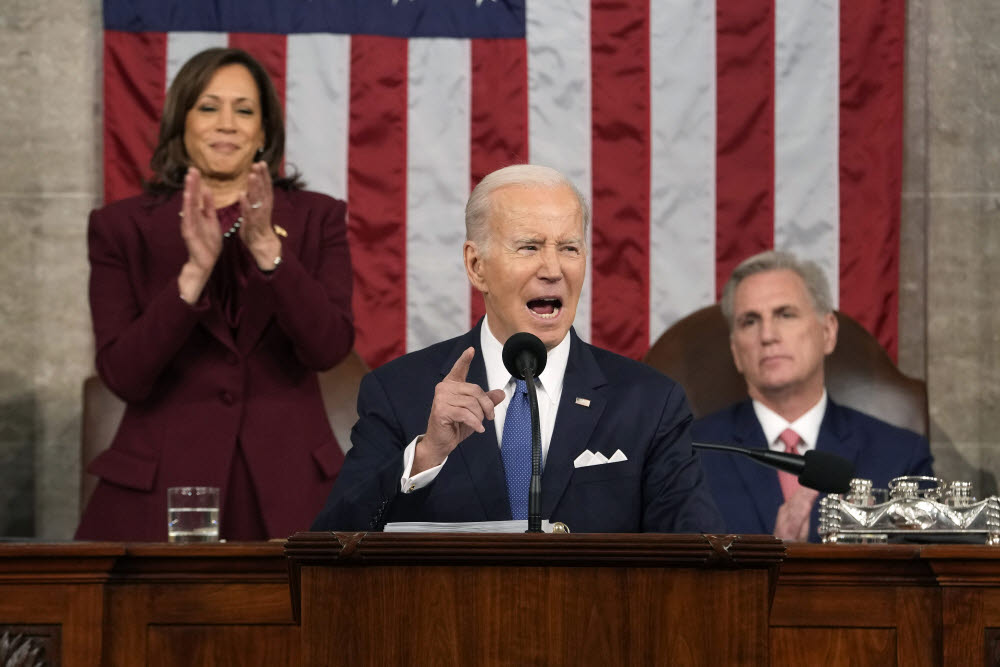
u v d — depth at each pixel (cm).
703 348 1650
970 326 2047
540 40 2008
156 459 1300
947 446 2036
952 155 2056
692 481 1009
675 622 661
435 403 870
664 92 2002
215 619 920
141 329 1271
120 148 1961
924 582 915
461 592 661
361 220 1986
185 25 1973
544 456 1014
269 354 1345
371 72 1995
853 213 1980
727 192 1989
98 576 908
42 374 2033
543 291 1033
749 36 1998
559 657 657
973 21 2059
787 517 1317
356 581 664
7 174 2042
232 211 1385
